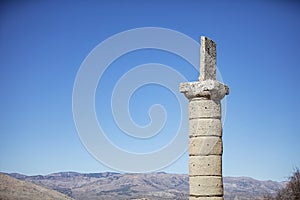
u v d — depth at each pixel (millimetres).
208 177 20688
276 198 53094
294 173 50562
